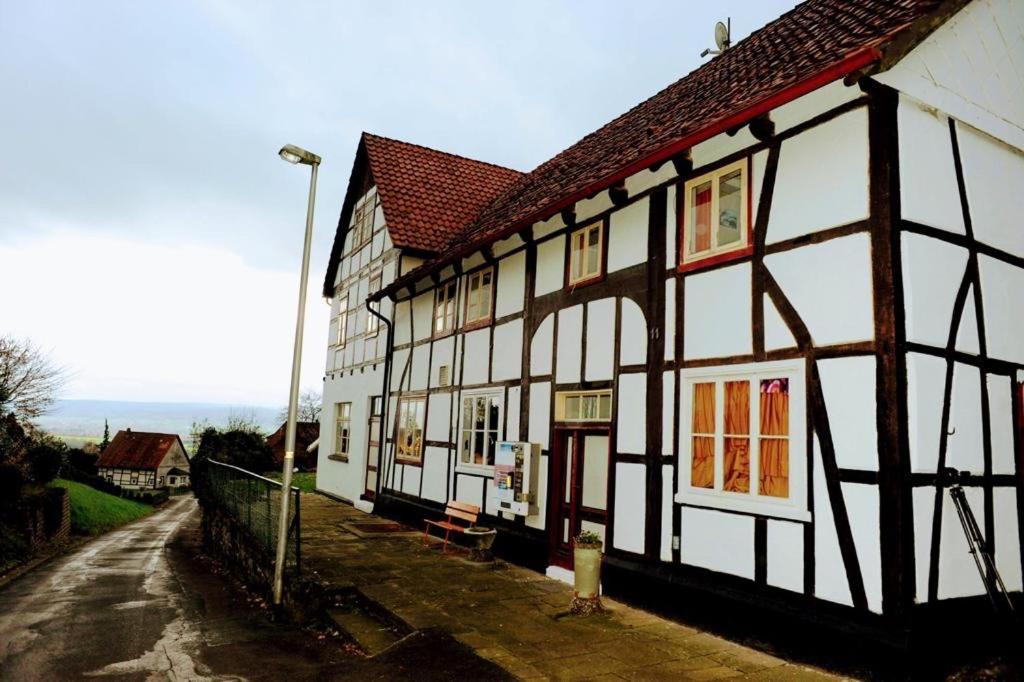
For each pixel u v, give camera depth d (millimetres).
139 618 8539
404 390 14234
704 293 6727
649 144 7613
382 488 14648
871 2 6926
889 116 5297
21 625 8227
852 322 5336
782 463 5773
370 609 7391
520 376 9969
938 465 5129
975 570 5266
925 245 5316
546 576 8711
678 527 6668
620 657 5559
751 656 5586
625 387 7652
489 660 5477
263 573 9742
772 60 7602
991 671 5102
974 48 6020
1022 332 6121
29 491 19156
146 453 65625
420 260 15328
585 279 8656
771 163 6160
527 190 13180
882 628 4883
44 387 21797
